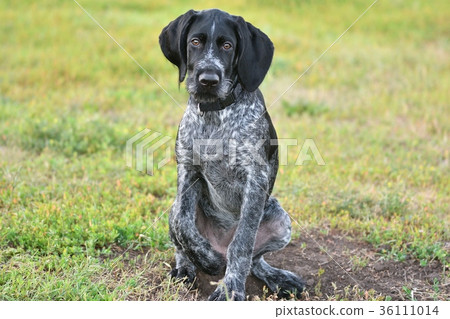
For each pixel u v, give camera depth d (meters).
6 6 20.81
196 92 5.62
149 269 6.50
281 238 6.26
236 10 22.78
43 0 21.69
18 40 17.23
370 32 21.27
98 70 15.20
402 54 18.28
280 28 20.66
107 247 6.98
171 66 15.58
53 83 14.20
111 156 10.19
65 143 10.27
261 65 5.92
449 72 16.89
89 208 7.71
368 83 15.79
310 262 7.12
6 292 5.61
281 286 6.47
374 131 12.39
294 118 13.16
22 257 6.30
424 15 23.05
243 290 5.75
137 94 13.56
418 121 12.97
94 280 6.14
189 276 6.41
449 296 6.41
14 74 14.45
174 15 21.34
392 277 6.87
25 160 9.64
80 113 12.02
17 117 11.47
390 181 9.82
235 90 5.99
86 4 21.72
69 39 17.53
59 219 7.25
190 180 6.12
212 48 5.63
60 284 5.79
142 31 18.52
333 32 20.80
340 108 13.85
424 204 8.73
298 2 24.34
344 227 8.05
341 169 10.05
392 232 7.74
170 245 7.07
